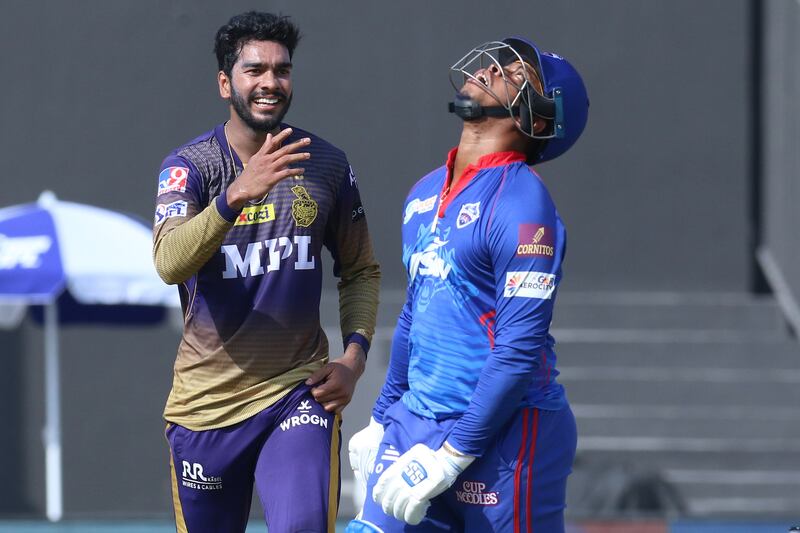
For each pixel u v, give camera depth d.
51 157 32.50
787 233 30.89
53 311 29.16
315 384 12.59
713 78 32.72
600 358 30.88
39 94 32.44
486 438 10.92
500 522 11.38
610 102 32.75
